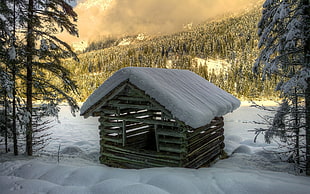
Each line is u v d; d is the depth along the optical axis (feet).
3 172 19.51
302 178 18.52
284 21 21.94
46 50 26.84
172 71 28.30
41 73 30.14
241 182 15.39
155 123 22.91
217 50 370.53
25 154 29.71
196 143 24.21
